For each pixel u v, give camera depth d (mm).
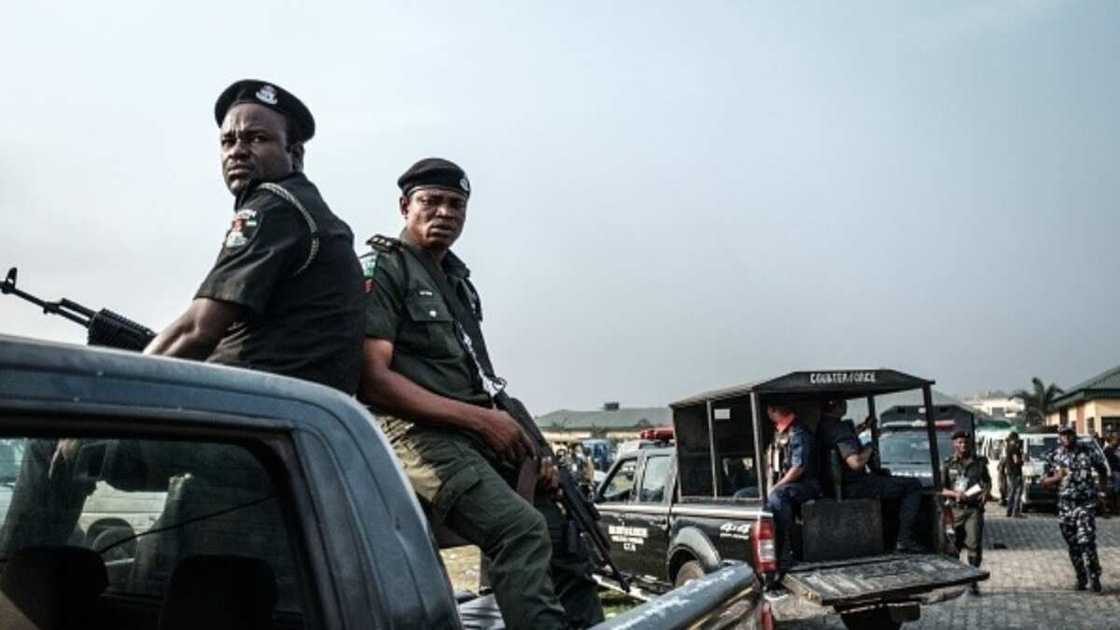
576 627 2686
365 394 2566
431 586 1413
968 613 9305
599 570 3166
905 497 8336
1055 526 17734
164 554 1394
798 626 8664
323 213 2182
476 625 2486
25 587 1439
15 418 1011
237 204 2465
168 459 1370
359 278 2244
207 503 1352
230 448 1312
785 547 7605
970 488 10852
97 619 1447
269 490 1306
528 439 2723
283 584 1305
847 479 8422
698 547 8086
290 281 2096
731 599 2516
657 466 9328
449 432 2578
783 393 8602
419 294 2699
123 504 1414
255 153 2396
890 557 7992
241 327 2064
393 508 1400
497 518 2439
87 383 1073
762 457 7801
